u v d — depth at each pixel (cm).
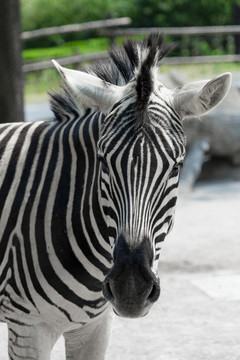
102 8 5906
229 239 1784
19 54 1709
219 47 5412
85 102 665
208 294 1386
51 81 4334
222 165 2647
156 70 662
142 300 598
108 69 717
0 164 766
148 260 604
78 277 720
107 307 764
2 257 744
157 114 627
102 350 798
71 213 718
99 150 634
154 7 5897
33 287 726
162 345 1134
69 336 796
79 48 5347
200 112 654
